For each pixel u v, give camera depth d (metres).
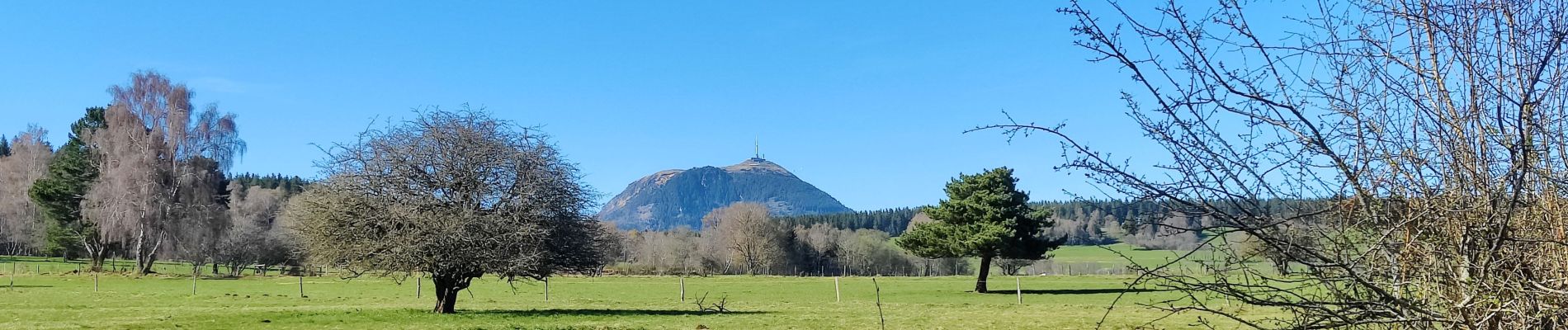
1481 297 4.89
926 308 39.38
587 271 29.77
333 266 28.38
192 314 30.88
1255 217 4.89
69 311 32.38
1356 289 5.13
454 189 27.36
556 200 27.89
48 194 76.31
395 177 26.86
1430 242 4.95
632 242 122.88
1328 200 4.98
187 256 74.88
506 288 61.84
